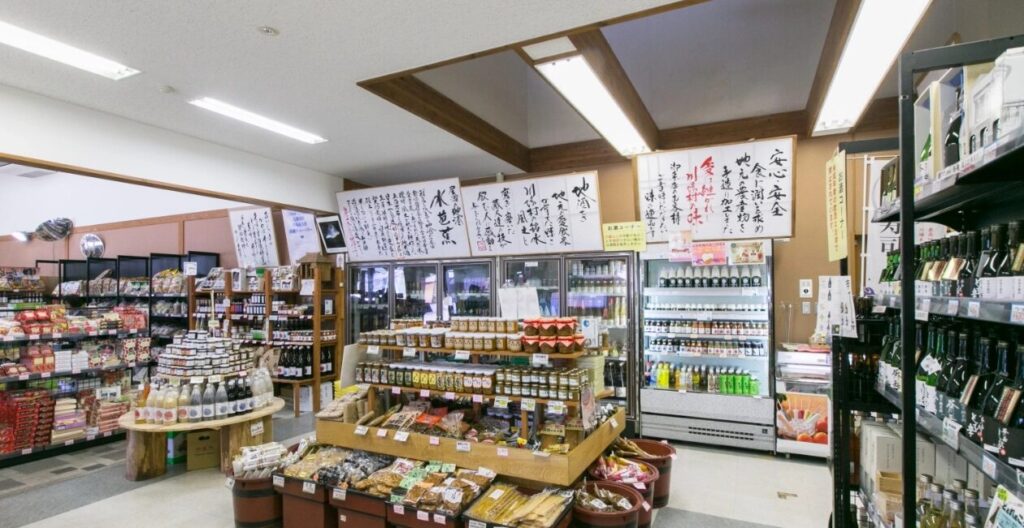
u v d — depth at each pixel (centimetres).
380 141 518
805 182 527
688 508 378
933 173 177
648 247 535
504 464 325
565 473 306
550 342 337
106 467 477
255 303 715
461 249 622
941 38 431
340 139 510
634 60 585
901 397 176
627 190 611
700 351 534
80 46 311
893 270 260
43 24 284
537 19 286
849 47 303
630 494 314
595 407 366
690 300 565
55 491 418
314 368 660
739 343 535
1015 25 385
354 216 668
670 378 551
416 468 337
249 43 311
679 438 520
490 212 592
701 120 560
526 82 655
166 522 363
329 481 329
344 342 705
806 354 488
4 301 747
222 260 831
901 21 275
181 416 432
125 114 431
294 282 682
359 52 324
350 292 706
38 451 498
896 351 215
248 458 360
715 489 412
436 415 379
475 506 294
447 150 554
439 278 643
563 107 639
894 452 222
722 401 503
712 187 491
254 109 423
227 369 475
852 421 283
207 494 411
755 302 548
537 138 654
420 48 320
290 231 755
